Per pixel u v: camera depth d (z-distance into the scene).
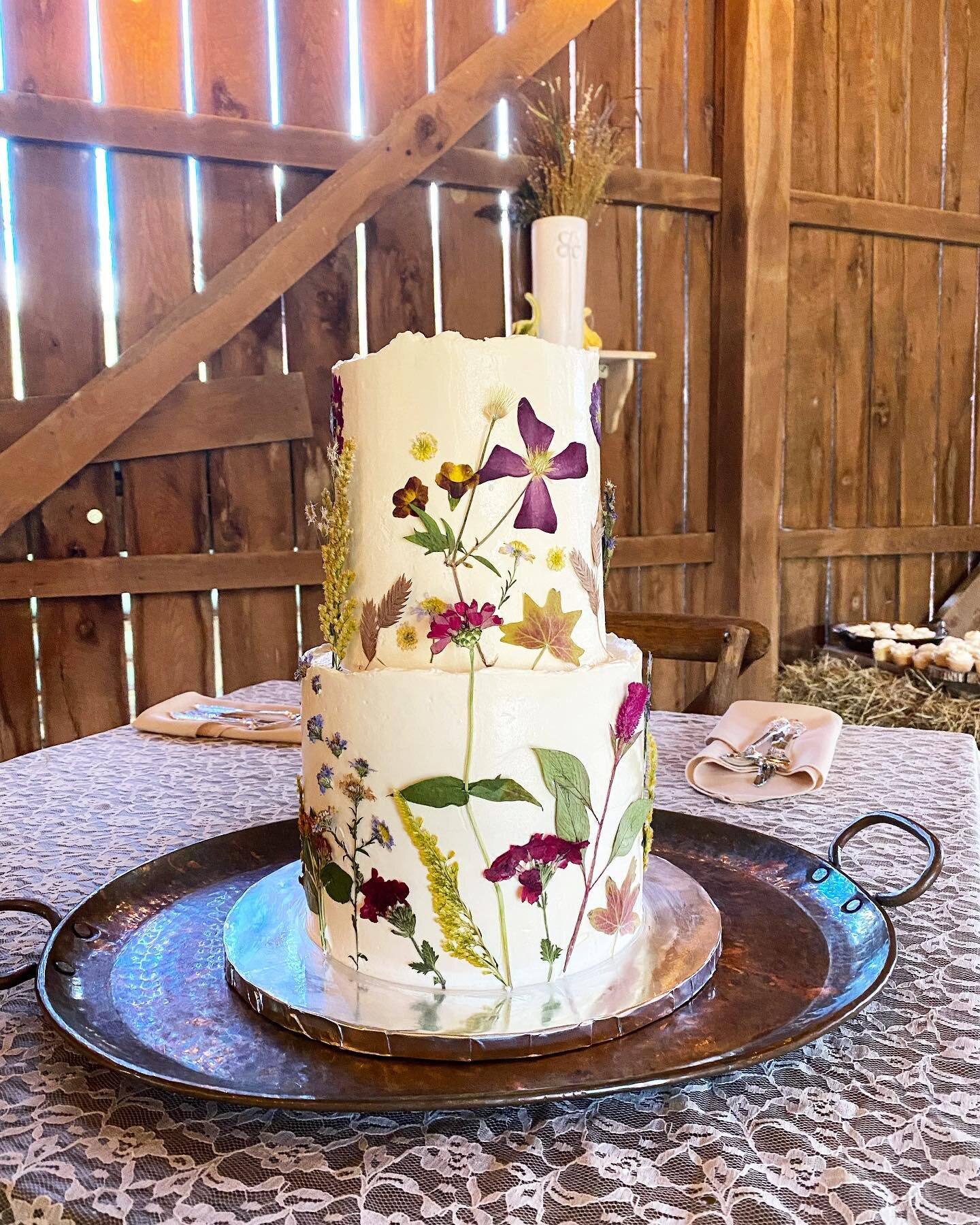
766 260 3.23
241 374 2.70
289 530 2.81
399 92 2.82
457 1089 0.54
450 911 0.65
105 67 2.51
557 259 2.60
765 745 1.31
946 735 1.50
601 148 2.74
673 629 2.01
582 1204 0.49
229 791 1.25
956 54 3.65
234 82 2.63
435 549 0.67
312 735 0.71
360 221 2.70
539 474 0.68
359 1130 0.55
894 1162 0.51
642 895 0.81
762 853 0.94
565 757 0.66
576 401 0.71
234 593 2.76
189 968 0.73
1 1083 0.60
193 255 2.63
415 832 0.65
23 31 2.42
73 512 2.56
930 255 3.71
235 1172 0.51
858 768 1.30
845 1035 0.65
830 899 0.82
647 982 0.66
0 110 2.38
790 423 3.52
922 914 0.83
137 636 2.67
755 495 3.32
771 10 3.11
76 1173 0.51
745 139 3.15
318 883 0.71
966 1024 0.65
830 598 3.70
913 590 3.88
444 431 0.67
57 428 2.45
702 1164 0.51
